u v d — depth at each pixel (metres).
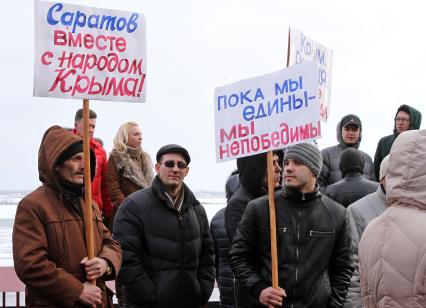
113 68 4.63
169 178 5.20
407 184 3.12
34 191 4.27
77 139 4.32
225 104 5.23
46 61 4.41
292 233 4.72
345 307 5.39
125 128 7.70
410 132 3.17
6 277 7.50
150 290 5.00
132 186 7.60
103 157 7.79
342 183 6.77
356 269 5.43
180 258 5.13
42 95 4.39
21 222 4.13
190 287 5.15
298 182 4.75
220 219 5.98
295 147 4.81
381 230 3.17
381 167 5.30
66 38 4.48
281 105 4.96
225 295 5.78
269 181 4.76
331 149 8.21
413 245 3.01
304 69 4.86
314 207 4.79
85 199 4.25
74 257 4.22
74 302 4.08
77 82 4.49
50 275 4.04
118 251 4.59
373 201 5.52
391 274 3.05
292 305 4.64
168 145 5.31
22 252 4.05
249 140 5.08
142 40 4.74
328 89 6.45
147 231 5.11
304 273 4.66
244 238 4.89
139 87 4.72
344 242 4.86
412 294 2.98
